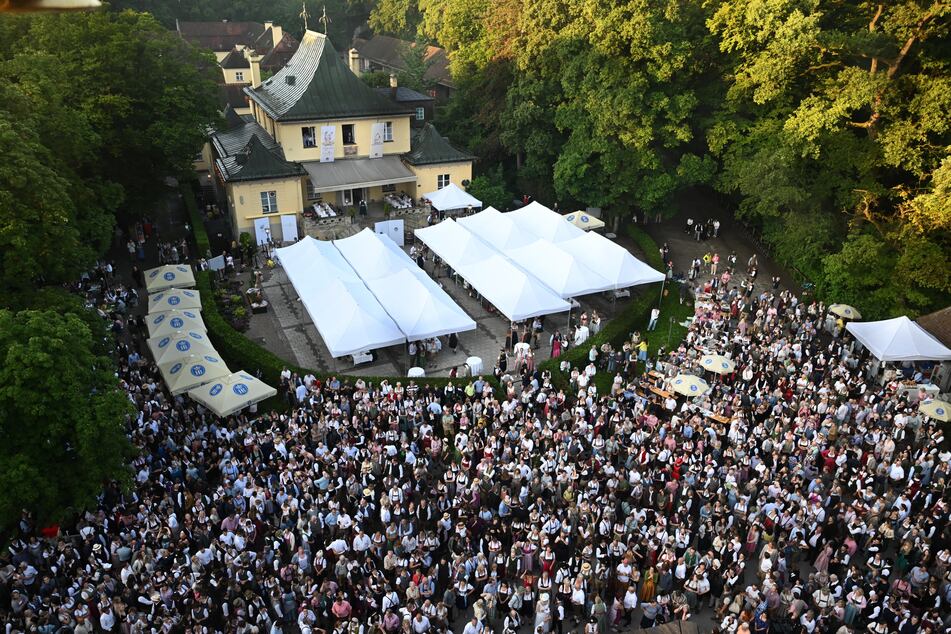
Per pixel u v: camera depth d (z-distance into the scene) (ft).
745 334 119.14
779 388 96.89
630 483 79.51
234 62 300.20
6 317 69.31
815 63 140.46
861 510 74.79
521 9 178.19
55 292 88.12
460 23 205.46
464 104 209.36
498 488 78.89
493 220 151.02
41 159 100.89
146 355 112.47
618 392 98.43
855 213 133.08
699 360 104.27
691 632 60.44
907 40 122.31
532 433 86.94
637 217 182.60
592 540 72.54
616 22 147.33
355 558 70.23
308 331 126.82
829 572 71.41
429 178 180.45
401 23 330.95
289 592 66.69
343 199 178.91
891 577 73.00
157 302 114.93
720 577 68.74
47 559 68.18
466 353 120.16
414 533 74.18
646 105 154.61
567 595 66.08
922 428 92.07
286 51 303.27
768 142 143.74
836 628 63.82
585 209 185.88
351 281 123.75
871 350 105.81
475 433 86.74
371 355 113.91
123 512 74.28
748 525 74.95
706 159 158.10
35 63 109.29
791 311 127.03
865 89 119.75
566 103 173.17
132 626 58.85
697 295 134.82
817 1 125.59
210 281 137.08
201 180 215.51
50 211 87.04
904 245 120.26
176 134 141.69
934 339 107.34
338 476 79.82
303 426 90.84
